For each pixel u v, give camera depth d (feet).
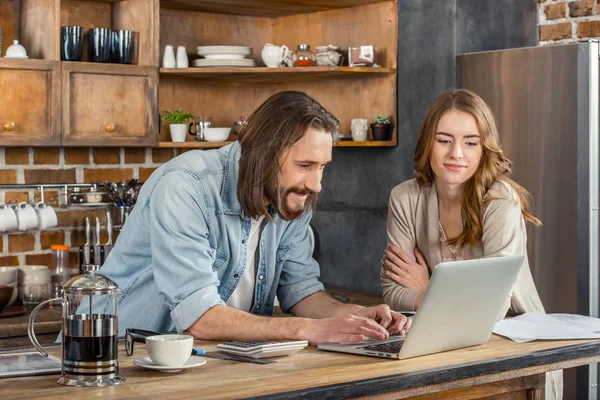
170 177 7.64
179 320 7.41
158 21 12.98
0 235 12.82
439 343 6.99
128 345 6.89
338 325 7.19
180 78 14.15
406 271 9.66
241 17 14.93
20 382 5.94
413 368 6.43
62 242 13.37
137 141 12.84
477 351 7.14
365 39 14.25
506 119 12.64
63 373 5.95
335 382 5.95
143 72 12.85
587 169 12.04
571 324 8.21
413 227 9.87
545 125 12.26
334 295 14.17
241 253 8.19
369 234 14.38
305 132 7.33
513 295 9.21
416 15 13.61
